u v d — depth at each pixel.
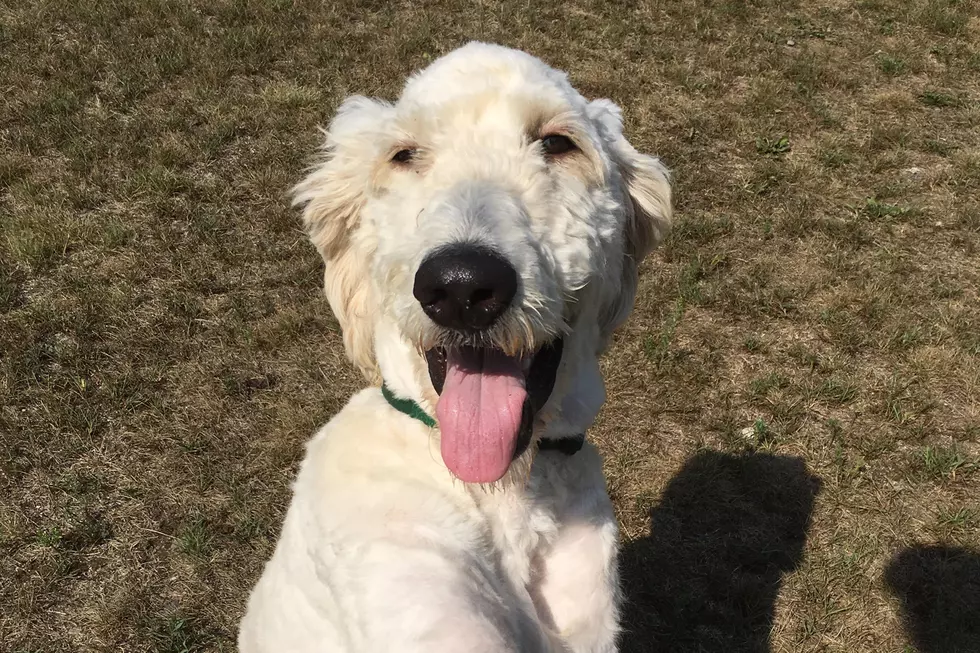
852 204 1.63
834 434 1.15
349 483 0.69
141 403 1.14
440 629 0.60
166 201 1.49
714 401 1.20
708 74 2.10
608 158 0.74
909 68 2.18
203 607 0.96
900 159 1.78
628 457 1.12
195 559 0.99
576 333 0.71
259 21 2.14
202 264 1.38
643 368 1.25
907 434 1.15
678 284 1.39
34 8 2.11
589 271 0.68
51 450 1.07
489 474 0.65
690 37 2.28
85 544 1.00
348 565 0.64
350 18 2.23
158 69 1.88
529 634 0.67
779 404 1.18
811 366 1.26
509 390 0.67
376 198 0.72
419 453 0.69
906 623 0.97
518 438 0.67
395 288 0.66
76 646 0.93
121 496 1.04
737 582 1.00
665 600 0.99
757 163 1.74
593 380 0.74
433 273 0.62
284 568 0.73
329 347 1.26
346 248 0.77
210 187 1.54
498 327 0.63
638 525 1.05
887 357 1.28
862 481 1.09
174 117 1.72
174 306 1.29
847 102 2.01
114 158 1.60
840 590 0.99
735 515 1.06
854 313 1.36
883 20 2.46
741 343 1.30
